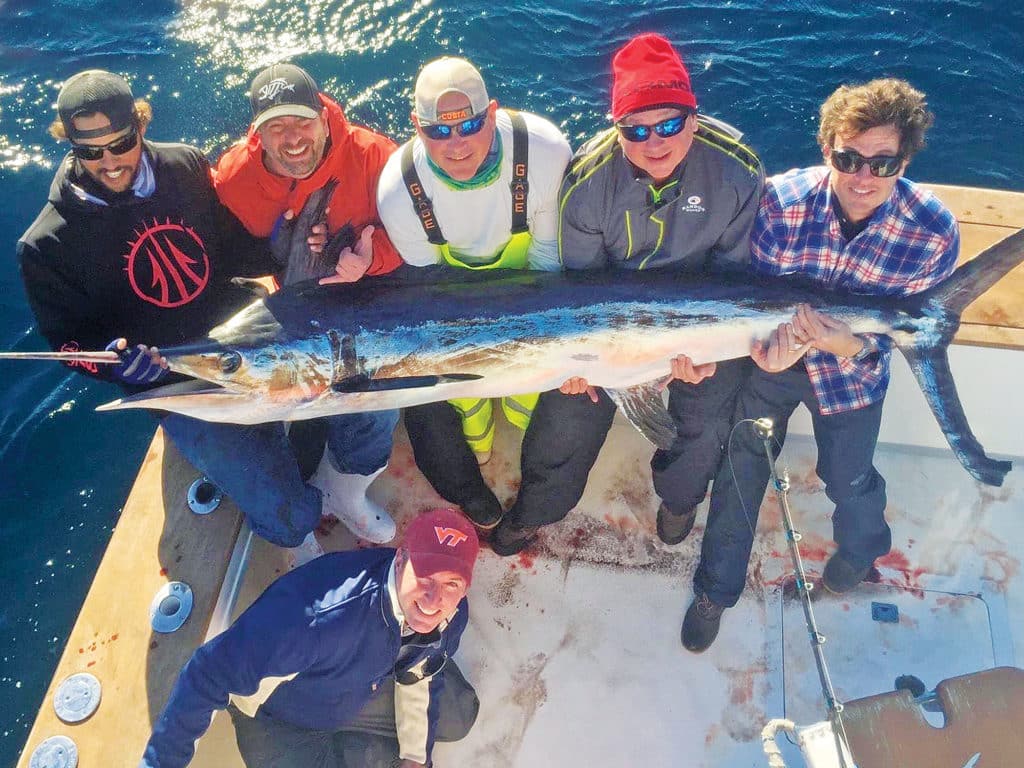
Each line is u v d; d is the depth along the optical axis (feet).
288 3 19.48
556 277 9.07
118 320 9.00
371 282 9.02
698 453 9.39
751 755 8.89
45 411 13.69
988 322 9.92
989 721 7.11
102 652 8.38
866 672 9.33
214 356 8.29
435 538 7.59
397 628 7.57
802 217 8.58
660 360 9.04
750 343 8.95
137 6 19.61
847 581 9.64
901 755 7.02
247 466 9.07
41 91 18.01
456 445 9.88
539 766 8.84
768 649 9.53
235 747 8.86
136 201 8.56
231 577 9.28
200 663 7.29
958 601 9.77
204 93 18.06
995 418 10.39
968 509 10.43
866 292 8.87
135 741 7.95
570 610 9.82
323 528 10.32
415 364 8.75
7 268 15.38
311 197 8.70
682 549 10.28
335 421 9.52
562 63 18.40
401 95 17.99
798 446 11.02
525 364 8.89
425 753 8.03
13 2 19.63
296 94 8.16
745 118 17.43
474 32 18.89
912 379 10.41
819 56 18.43
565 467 9.39
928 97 17.78
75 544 12.50
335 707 7.80
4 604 12.00
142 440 13.43
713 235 8.79
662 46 7.61
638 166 8.03
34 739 7.94
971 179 16.57
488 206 8.58
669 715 9.14
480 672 9.41
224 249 9.34
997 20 18.80
